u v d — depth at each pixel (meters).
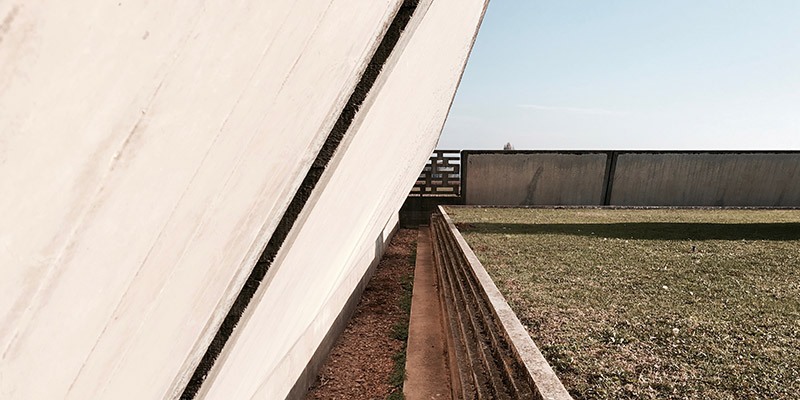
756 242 10.07
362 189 2.54
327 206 1.76
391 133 2.48
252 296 1.36
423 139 5.95
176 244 0.81
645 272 7.15
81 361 0.70
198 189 0.79
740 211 17.22
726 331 4.50
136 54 0.51
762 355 3.93
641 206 18.50
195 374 1.35
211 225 0.90
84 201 0.55
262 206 1.12
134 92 0.54
